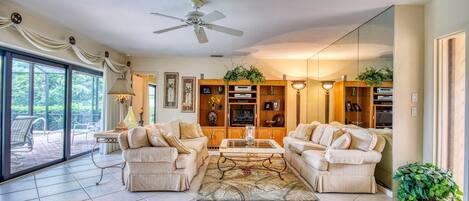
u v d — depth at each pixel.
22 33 3.65
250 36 4.81
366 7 3.41
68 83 5.00
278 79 7.02
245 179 4.01
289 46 5.59
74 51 4.85
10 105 3.81
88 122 5.77
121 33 4.75
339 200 3.22
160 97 7.02
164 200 3.17
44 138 4.61
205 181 3.89
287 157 5.21
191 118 7.00
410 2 3.28
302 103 7.02
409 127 3.38
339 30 4.41
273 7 3.40
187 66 7.05
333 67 5.28
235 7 3.40
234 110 6.86
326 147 4.26
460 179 3.16
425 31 3.35
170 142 3.51
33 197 3.20
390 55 3.45
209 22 3.33
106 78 5.87
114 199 3.18
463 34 2.93
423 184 2.88
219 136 6.48
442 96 3.19
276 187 3.65
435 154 3.20
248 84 6.57
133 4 3.39
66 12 3.71
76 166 4.68
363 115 4.10
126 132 3.50
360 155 3.35
